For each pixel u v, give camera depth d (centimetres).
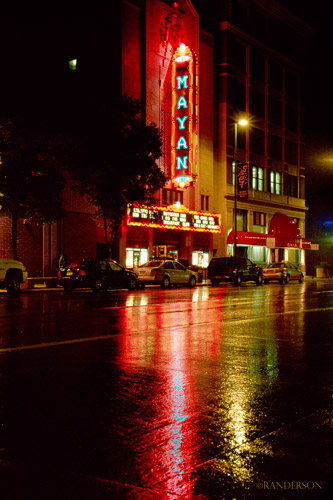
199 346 934
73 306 1650
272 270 3750
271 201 5156
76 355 823
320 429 484
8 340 955
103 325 1177
